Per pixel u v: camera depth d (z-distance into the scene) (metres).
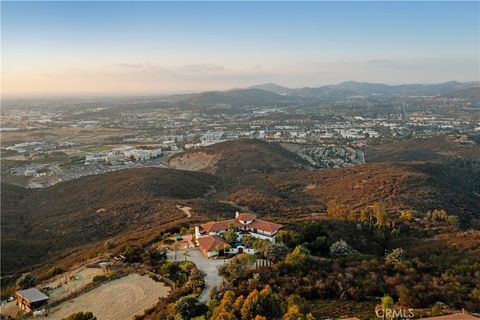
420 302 51.62
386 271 60.50
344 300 53.03
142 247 83.06
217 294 54.72
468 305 50.88
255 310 46.38
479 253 72.44
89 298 61.84
